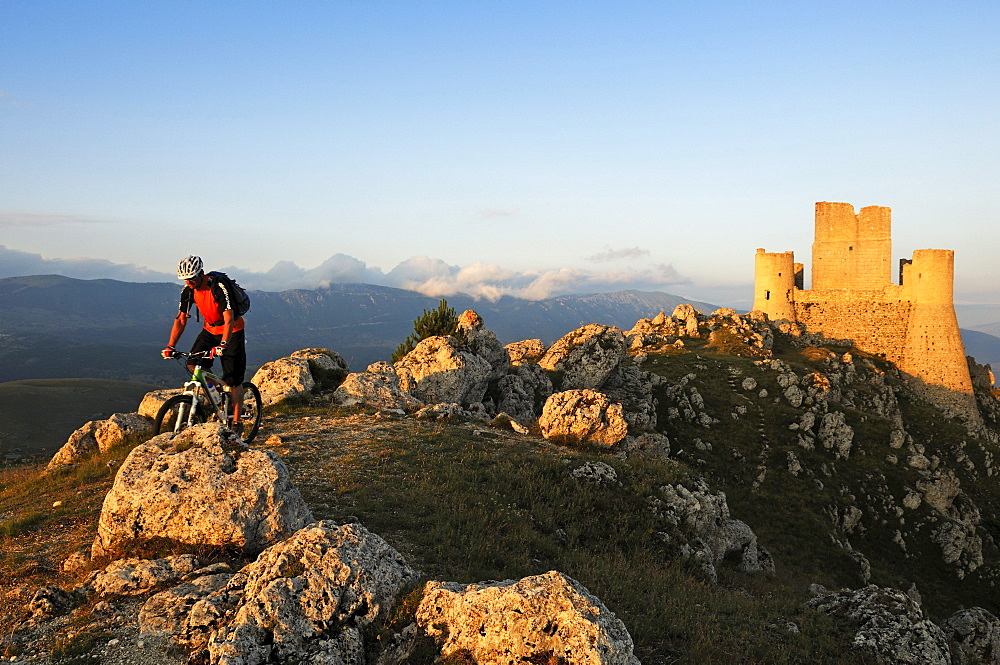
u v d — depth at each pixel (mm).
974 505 50719
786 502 41188
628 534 17812
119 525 9789
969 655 20891
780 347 81125
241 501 9930
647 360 67062
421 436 21812
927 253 86188
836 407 57125
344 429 22344
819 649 12000
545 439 26359
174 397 11539
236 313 11477
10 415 125500
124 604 8586
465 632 7996
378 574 8664
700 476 22672
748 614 13188
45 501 14805
